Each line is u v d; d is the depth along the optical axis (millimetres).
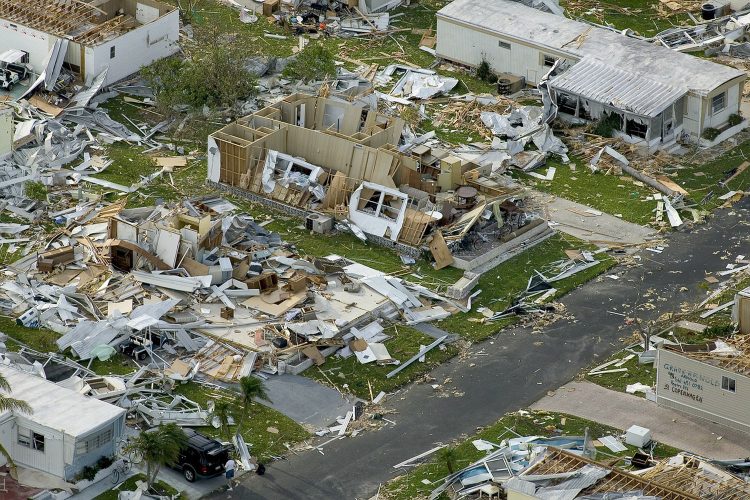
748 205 94375
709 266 87125
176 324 77000
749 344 73812
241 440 69125
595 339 79188
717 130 101625
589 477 61281
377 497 65438
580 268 86250
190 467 65875
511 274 85375
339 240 88000
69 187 91438
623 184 96250
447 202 88938
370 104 102188
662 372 72375
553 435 70125
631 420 71688
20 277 80125
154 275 80875
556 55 105250
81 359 74250
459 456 68500
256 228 87188
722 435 70375
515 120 102250
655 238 90125
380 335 78500
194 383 73500
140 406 70500
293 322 78438
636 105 98875
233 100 100625
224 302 79562
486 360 77188
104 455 66062
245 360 75250
